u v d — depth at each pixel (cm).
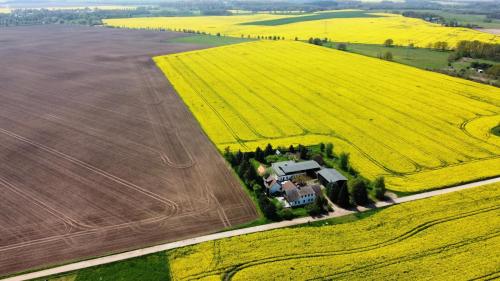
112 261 5469
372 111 10856
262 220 6347
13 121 10519
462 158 8212
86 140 9281
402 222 6125
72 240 5894
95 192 7138
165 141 9206
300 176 7431
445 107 11106
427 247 5522
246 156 8088
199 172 7812
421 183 7262
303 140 9162
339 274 5081
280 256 5459
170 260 5450
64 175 7731
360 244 5656
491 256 5309
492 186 7056
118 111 11188
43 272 5297
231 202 6831
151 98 12306
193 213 6519
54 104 11894
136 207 6675
